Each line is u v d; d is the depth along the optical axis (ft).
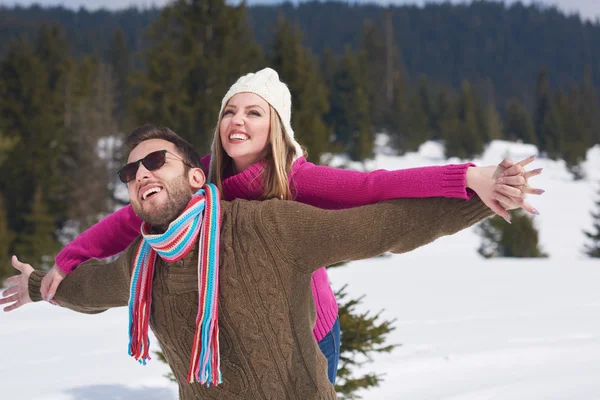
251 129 9.25
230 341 8.04
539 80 301.63
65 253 10.12
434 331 26.09
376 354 21.34
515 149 259.39
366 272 48.14
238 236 8.00
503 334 25.43
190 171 8.23
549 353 21.09
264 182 9.26
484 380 17.95
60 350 23.02
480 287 40.93
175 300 8.16
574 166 211.20
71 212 113.60
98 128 133.18
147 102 61.72
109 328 27.45
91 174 117.29
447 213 7.61
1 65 142.00
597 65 604.08
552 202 165.58
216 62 62.44
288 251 7.91
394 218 7.72
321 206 9.04
